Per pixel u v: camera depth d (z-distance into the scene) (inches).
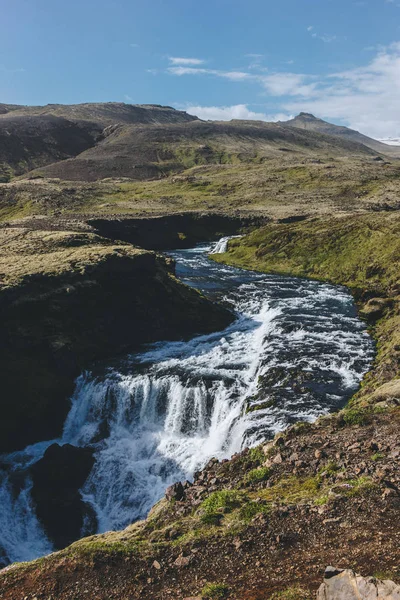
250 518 668.1
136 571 609.9
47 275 1945.1
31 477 1358.3
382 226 3262.8
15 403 1546.5
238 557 601.6
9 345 1695.4
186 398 1562.5
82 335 1889.8
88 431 1603.1
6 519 1266.0
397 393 1125.1
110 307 2048.5
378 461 754.2
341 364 1668.3
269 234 3887.8
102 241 2807.6
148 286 2185.0
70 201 5649.6
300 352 1786.4
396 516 611.2
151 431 1568.7
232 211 5039.4
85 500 1331.2
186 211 5009.8
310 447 883.4
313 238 3508.9
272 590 530.3
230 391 1544.0
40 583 618.2
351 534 596.1
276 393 1482.5
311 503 673.6
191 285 2874.0
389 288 2492.6
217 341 2033.7
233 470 911.0
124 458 1461.6
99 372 1748.3
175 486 860.0
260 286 2861.7
